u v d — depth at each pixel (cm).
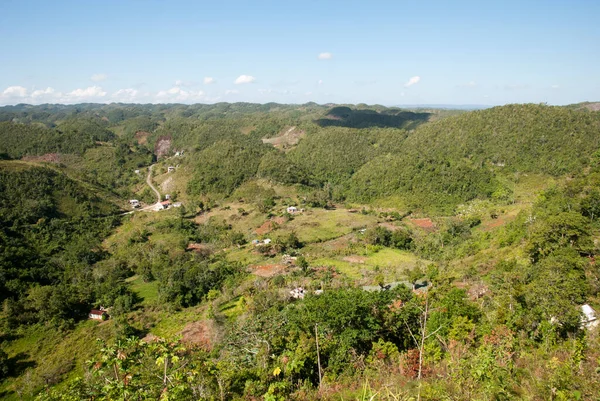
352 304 2098
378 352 1753
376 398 1189
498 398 1078
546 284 2181
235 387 1438
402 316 2153
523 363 1428
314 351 1720
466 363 1242
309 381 1492
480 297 2969
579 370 1229
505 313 2094
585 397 1073
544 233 3419
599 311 2081
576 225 3191
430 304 2252
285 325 2545
